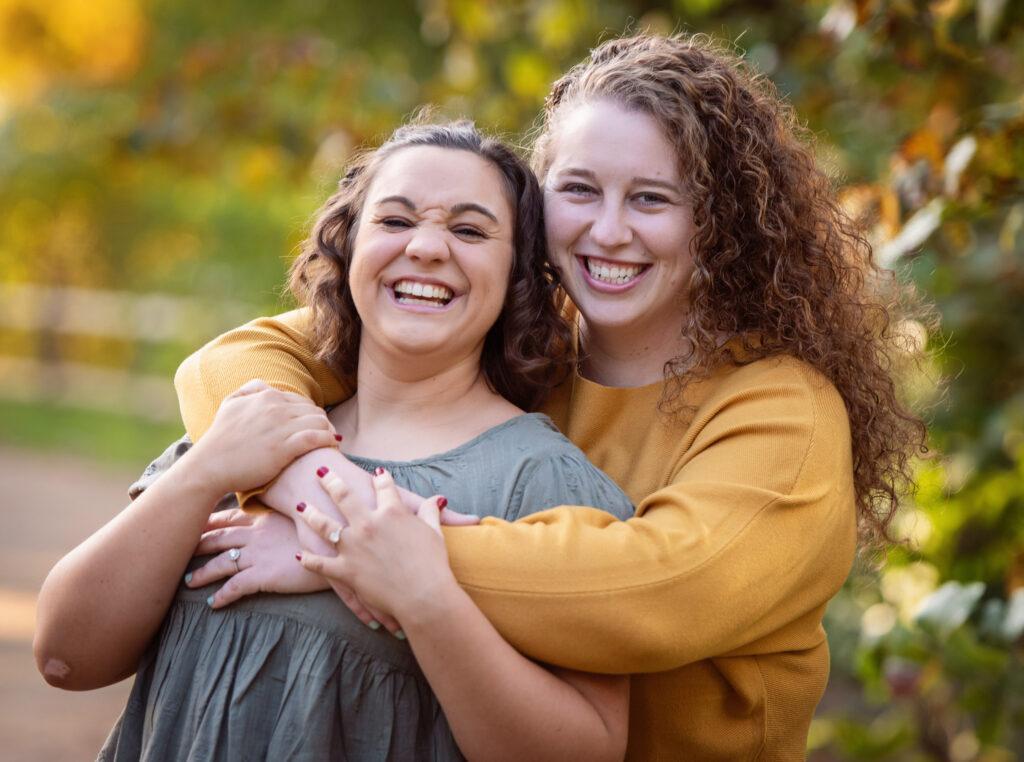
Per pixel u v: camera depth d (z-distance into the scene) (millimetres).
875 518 2654
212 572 2221
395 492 2127
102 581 2186
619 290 2461
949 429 4023
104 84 10633
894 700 4289
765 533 2158
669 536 2105
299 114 5289
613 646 2045
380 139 4988
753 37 4613
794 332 2432
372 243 2328
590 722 2096
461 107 5215
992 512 3850
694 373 2430
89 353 14031
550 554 2066
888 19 3387
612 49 2635
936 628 3232
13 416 12703
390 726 2127
